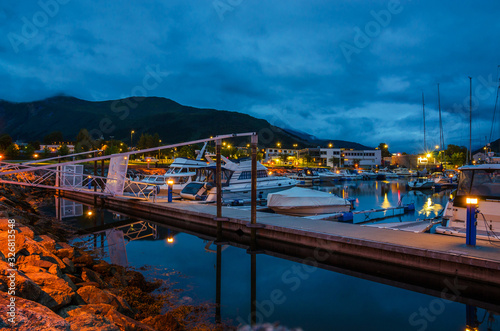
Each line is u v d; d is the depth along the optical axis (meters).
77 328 4.23
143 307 7.35
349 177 70.75
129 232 16.62
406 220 19.91
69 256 9.59
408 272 9.12
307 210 19.52
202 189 23.83
